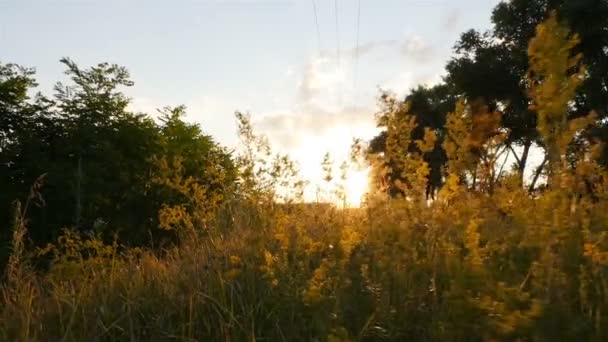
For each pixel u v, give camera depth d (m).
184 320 4.97
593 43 19.11
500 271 3.44
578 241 3.40
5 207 15.42
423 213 4.43
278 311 4.74
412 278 4.23
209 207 7.57
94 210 15.24
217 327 4.81
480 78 21.42
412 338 4.02
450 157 4.14
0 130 17.64
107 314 5.11
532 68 3.42
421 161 4.49
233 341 4.58
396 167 4.73
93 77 18.17
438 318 3.75
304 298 4.27
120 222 13.76
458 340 3.34
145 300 5.29
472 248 3.42
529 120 20.48
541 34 3.38
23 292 5.59
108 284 5.76
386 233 4.42
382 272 4.29
